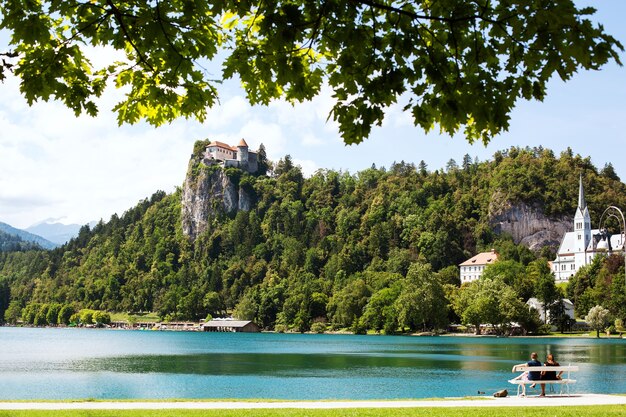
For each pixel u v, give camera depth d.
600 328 133.38
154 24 8.84
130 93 10.71
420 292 151.50
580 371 47.47
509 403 21.22
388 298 170.88
